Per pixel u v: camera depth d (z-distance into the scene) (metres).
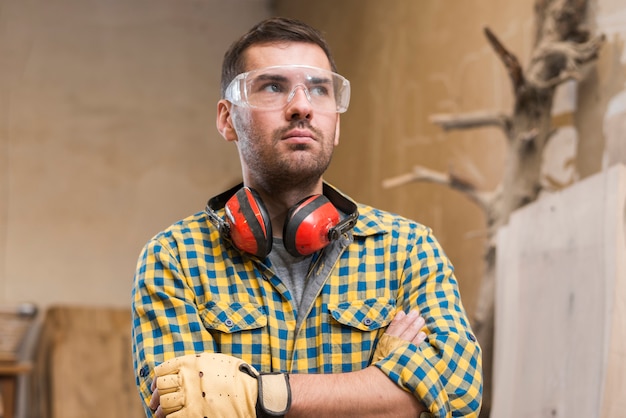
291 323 2.16
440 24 4.91
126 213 7.83
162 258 2.22
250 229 2.13
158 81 8.05
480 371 2.12
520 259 3.79
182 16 8.17
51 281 7.60
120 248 7.78
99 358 7.03
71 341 7.04
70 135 7.79
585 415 3.20
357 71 6.25
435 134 4.88
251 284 2.19
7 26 7.76
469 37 4.54
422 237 2.29
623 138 3.14
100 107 7.89
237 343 2.12
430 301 2.19
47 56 7.81
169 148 8.01
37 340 7.47
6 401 6.92
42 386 7.05
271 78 2.20
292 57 2.23
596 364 3.15
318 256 2.21
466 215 4.42
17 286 7.53
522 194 3.82
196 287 2.20
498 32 4.21
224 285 2.20
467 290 4.35
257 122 2.19
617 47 3.24
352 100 6.33
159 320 2.16
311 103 2.20
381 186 5.67
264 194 2.26
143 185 7.91
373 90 5.93
